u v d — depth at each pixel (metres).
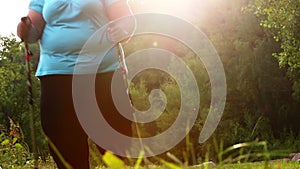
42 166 9.55
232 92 32.81
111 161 1.42
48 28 4.30
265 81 30.97
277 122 31.44
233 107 32.81
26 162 9.01
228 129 31.83
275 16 22.02
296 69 27.67
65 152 4.21
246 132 30.92
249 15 32.72
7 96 45.56
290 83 30.80
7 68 44.16
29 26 4.28
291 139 28.89
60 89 4.19
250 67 31.70
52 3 4.25
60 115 4.16
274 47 30.84
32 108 3.93
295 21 21.62
